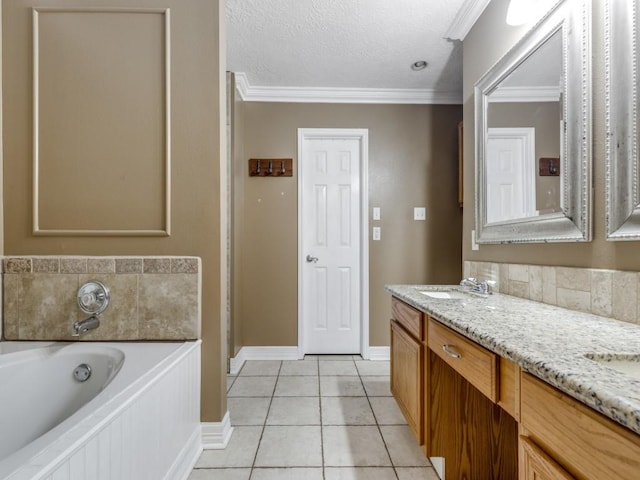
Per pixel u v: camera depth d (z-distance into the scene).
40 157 1.63
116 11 1.63
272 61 2.40
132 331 1.62
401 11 1.87
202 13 1.65
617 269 1.01
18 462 0.71
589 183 1.09
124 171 1.65
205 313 1.65
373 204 2.88
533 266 1.39
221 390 1.65
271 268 2.84
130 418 1.02
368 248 2.86
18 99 1.62
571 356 0.67
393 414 1.92
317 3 1.81
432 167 2.88
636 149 0.93
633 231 0.94
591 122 1.09
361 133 2.86
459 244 2.88
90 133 1.64
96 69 1.64
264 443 1.63
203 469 1.44
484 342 0.83
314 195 2.93
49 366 1.46
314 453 1.55
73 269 1.62
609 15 1.01
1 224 1.62
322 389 2.25
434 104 2.89
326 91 2.81
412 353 1.52
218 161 1.66
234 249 2.54
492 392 0.86
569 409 0.59
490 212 1.71
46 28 1.63
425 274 2.87
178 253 1.65
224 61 1.73
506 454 1.37
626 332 0.86
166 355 1.41
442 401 1.37
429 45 2.21
